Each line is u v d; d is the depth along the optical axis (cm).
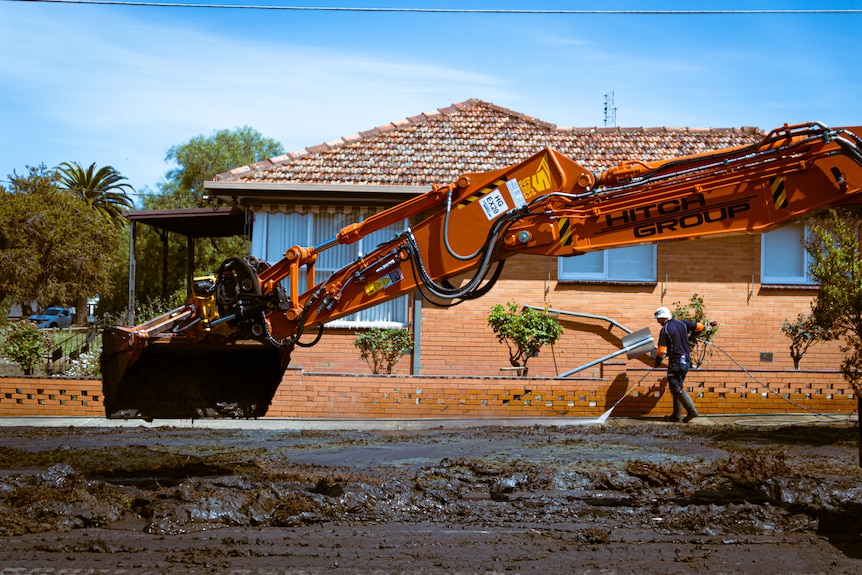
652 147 2045
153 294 4047
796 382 1585
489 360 1814
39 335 1784
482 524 768
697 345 1817
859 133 744
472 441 1263
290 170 1856
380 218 875
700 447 1206
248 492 828
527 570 628
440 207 858
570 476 958
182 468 1023
